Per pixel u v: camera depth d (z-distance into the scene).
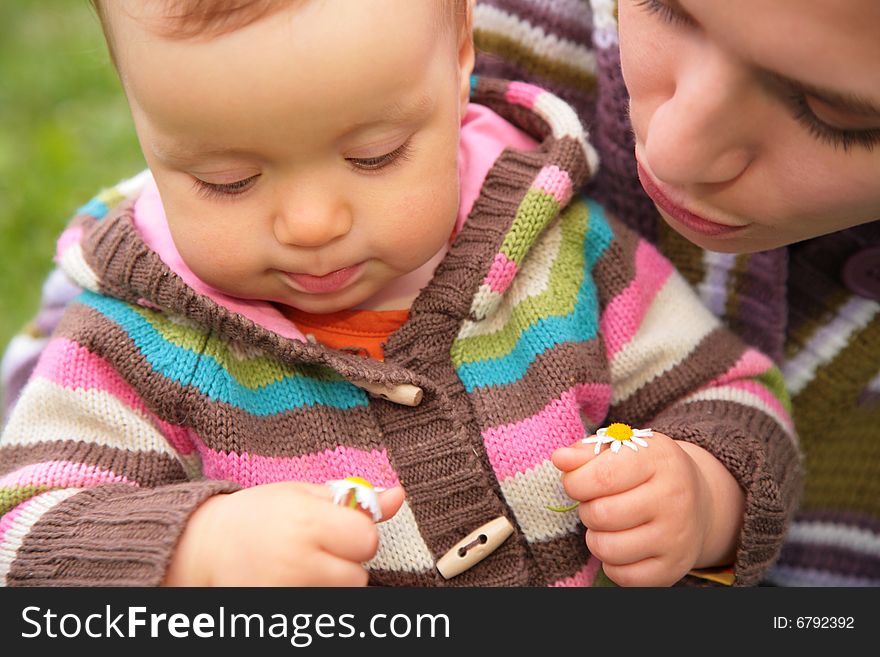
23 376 1.85
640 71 1.19
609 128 1.64
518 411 1.46
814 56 1.01
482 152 1.58
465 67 1.48
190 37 1.17
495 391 1.47
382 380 1.40
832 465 1.71
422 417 1.44
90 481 1.39
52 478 1.37
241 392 1.43
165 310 1.43
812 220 1.19
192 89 1.19
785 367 1.72
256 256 1.31
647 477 1.31
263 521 1.19
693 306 1.65
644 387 1.60
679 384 1.59
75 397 1.43
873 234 1.63
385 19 1.22
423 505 1.43
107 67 3.18
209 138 1.21
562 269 1.55
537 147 1.61
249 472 1.42
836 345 1.68
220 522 1.21
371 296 1.49
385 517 1.21
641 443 1.32
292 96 1.19
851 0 0.97
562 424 1.46
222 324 1.38
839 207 1.16
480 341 1.50
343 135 1.23
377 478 1.42
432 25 1.28
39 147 3.05
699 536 1.35
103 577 1.21
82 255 1.49
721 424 1.49
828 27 1.00
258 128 1.20
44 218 2.83
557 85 1.73
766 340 1.69
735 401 1.56
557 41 1.70
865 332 1.67
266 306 1.45
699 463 1.42
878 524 1.68
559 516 1.46
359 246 1.31
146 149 1.28
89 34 3.31
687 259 1.69
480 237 1.49
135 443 1.43
